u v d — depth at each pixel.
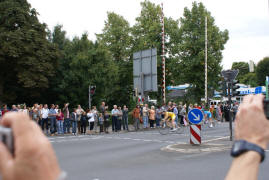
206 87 35.28
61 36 36.41
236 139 0.65
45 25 31.02
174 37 38.16
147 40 36.88
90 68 28.95
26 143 0.48
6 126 0.49
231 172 0.60
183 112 25.67
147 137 16.56
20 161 0.47
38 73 28.36
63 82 28.56
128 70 38.47
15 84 30.06
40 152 0.49
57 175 0.50
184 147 11.12
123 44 39.16
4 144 0.48
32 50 27.95
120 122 21.88
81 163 8.50
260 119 0.62
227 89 13.73
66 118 19.45
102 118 20.56
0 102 28.53
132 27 39.03
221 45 39.47
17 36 27.08
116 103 39.06
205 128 23.27
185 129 22.08
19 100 31.27
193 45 38.41
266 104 0.63
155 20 38.44
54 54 29.48
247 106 0.64
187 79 38.94
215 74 38.62
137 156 9.79
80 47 30.78
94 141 14.59
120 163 8.48
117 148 11.85
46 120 18.83
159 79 38.81
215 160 8.91
